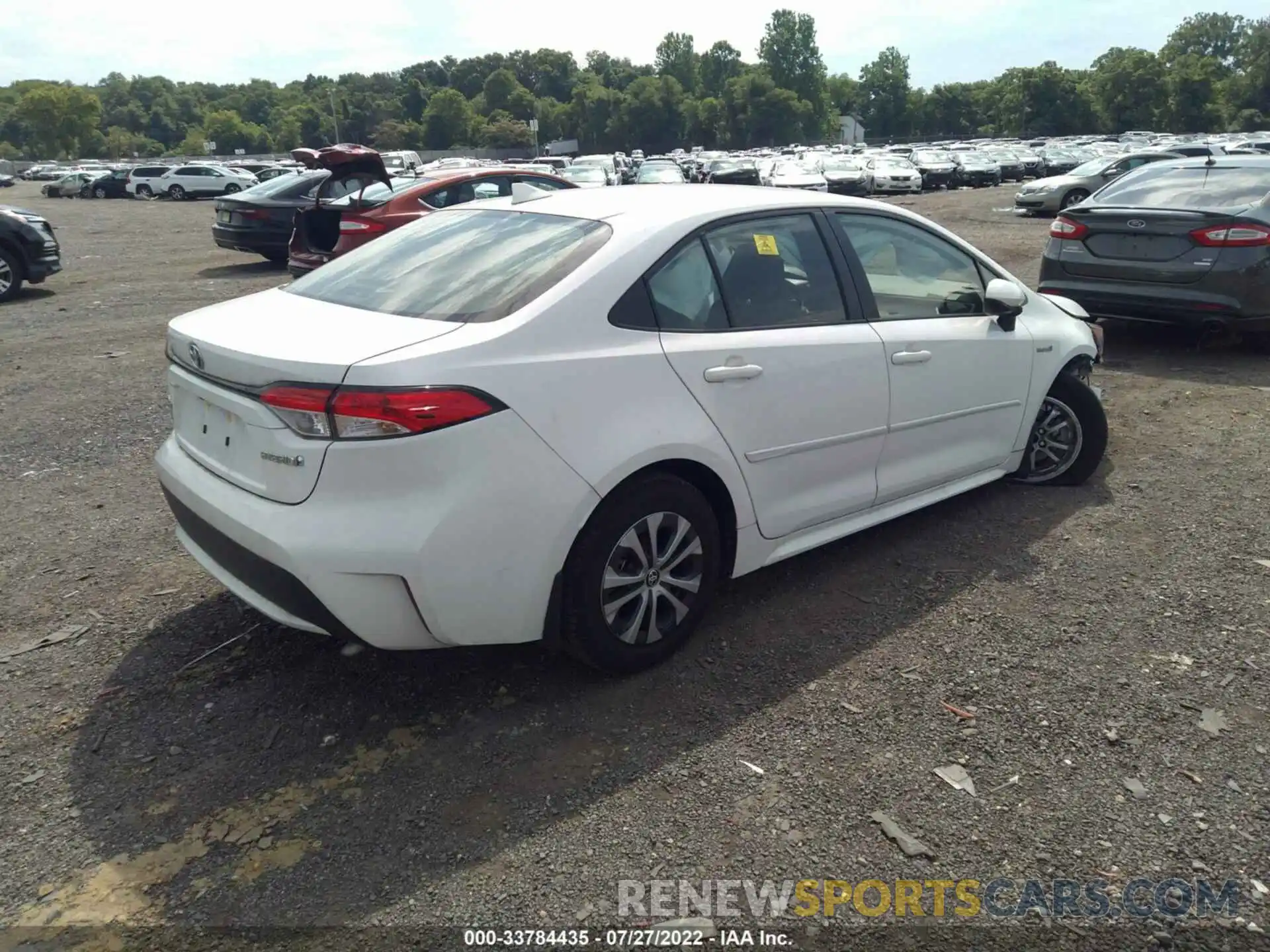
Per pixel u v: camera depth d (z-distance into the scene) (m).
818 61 137.88
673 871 2.49
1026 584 4.00
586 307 3.08
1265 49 114.06
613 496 3.13
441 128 142.00
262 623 3.75
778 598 3.93
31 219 11.89
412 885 2.44
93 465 5.57
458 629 2.89
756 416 3.47
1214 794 2.75
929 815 2.68
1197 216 7.22
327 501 2.74
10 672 3.41
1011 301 4.34
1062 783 2.80
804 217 3.88
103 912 2.37
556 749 2.97
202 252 17.61
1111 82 117.38
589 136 140.50
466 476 2.77
